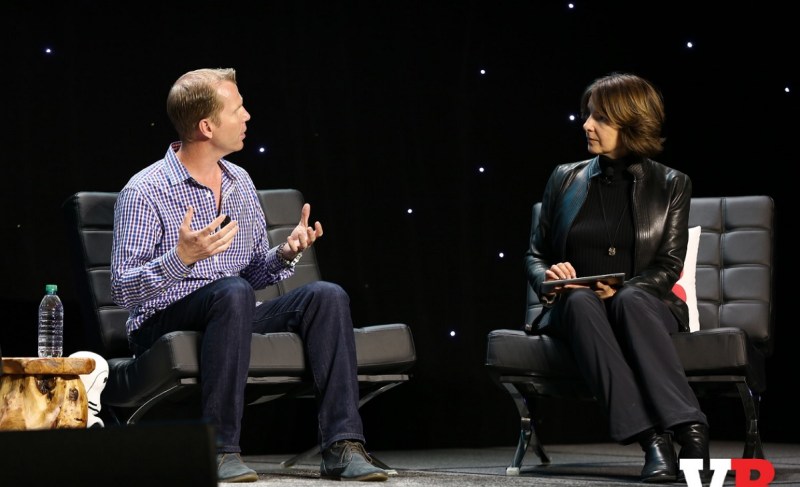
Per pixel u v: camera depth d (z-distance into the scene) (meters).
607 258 4.91
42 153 6.00
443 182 7.31
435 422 7.13
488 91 7.52
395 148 7.16
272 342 4.34
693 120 7.91
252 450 6.57
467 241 7.36
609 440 7.68
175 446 1.93
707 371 4.43
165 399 4.54
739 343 4.39
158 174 4.63
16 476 2.01
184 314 4.32
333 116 6.96
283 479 4.22
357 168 7.02
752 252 5.60
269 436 6.62
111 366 4.62
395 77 7.20
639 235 4.84
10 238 5.89
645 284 4.68
